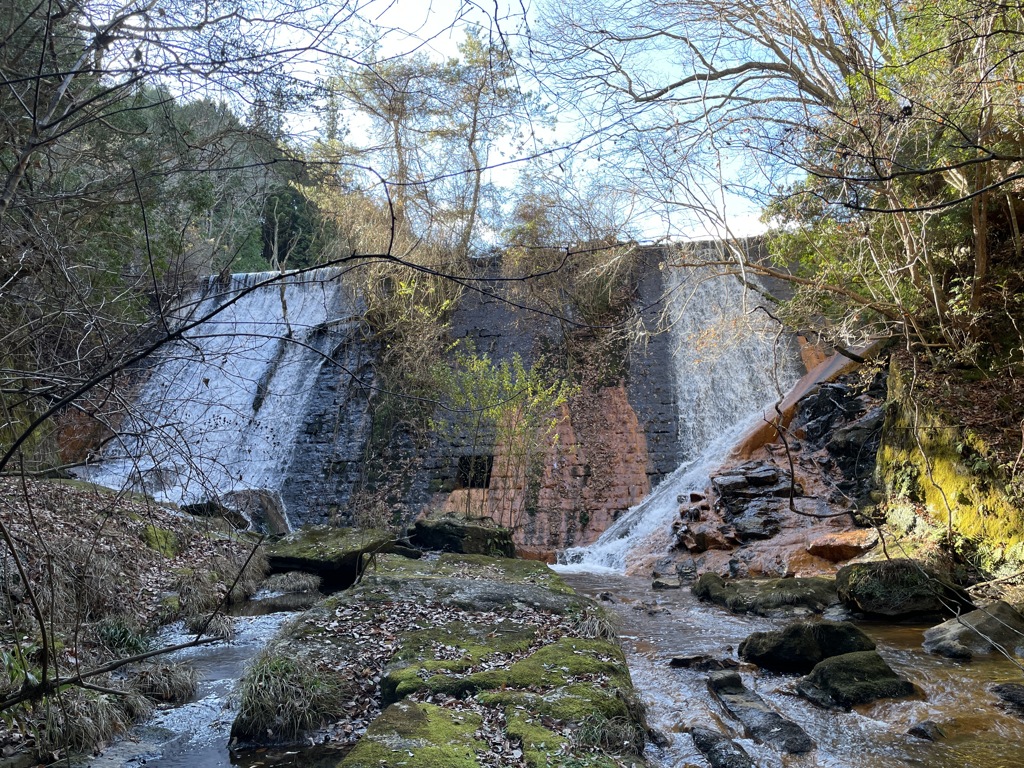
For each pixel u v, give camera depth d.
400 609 8.84
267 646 7.68
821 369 18.67
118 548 10.52
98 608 8.84
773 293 20.75
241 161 6.97
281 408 23.09
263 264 29.45
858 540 12.85
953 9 8.61
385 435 21.53
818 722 6.58
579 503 19.27
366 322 22.53
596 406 21.05
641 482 19.55
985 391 12.45
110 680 7.11
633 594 12.91
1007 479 10.81
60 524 9.73
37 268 4.95
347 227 21.45
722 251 17.69
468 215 22.91
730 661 8.30
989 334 13.20
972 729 6.30
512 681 6.67
